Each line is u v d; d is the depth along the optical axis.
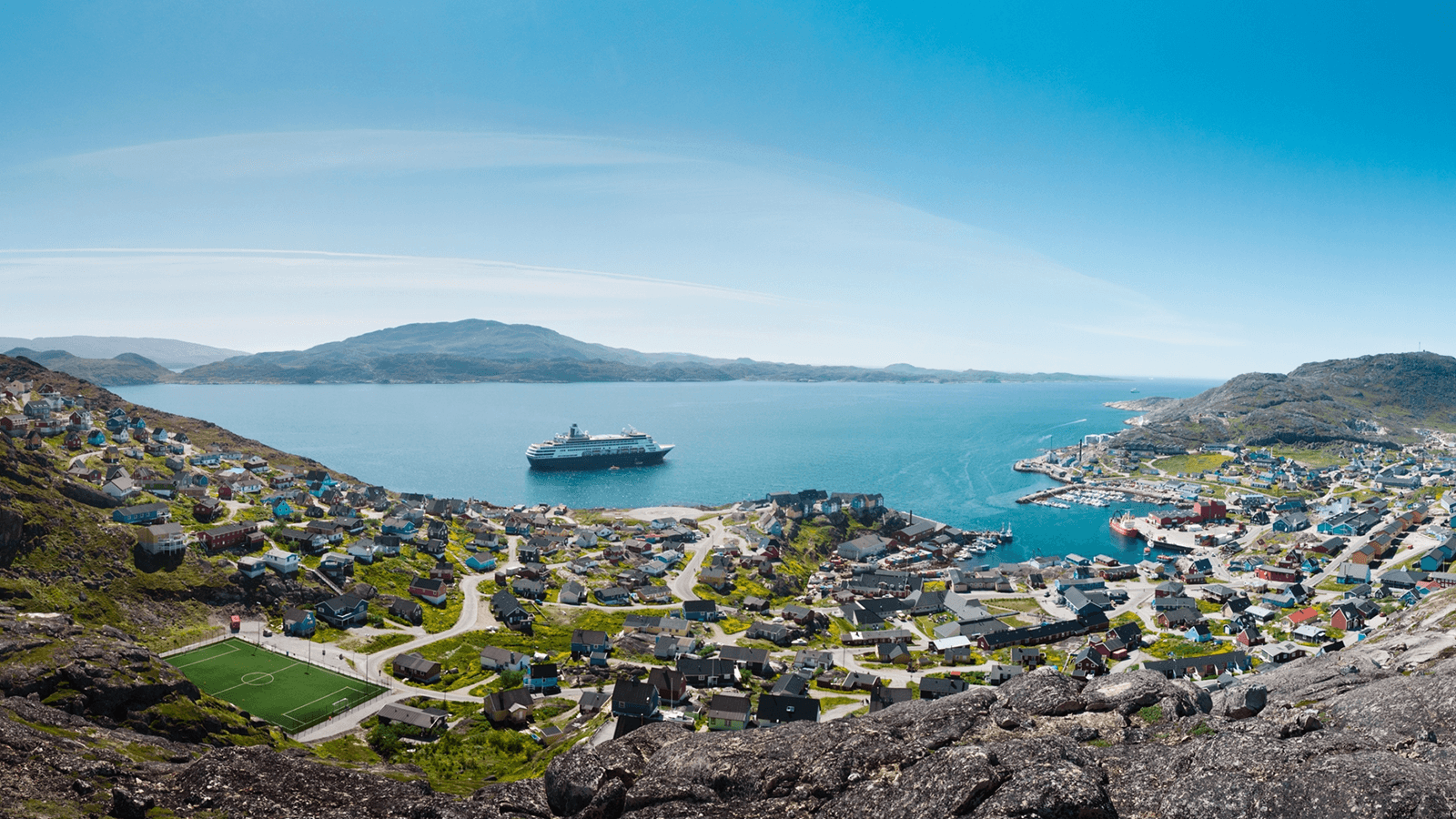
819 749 32.94
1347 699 37.31
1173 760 29.92
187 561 142.62
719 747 34.00
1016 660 145.38
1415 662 54.16
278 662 119.31
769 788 31.19
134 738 62.78
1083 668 135.75
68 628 88.06
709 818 29.61
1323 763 26.52
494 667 125.12
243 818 34.62
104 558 133.00
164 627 126.75
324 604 141.88
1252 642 146.38
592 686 120.56
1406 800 23.81
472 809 33.53
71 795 38.31
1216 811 26.38
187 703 82.06
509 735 96.88
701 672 126.12
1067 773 26.91
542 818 32.75
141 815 35.31
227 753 39.72
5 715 52.16
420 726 97.19
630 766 33.69
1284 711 32.41
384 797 36.09
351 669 119.31
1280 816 25.36
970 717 36.53
